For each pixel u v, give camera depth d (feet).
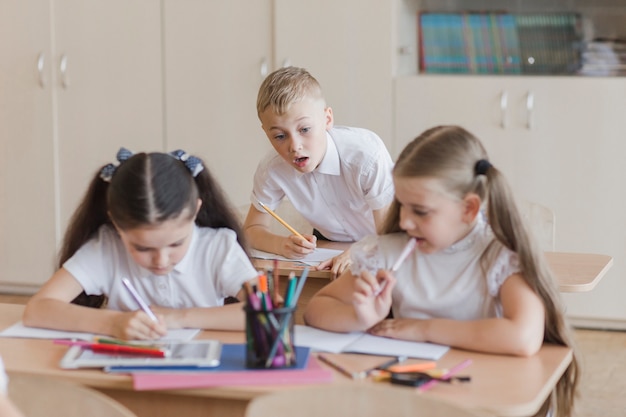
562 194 14.97
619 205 14.79
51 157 16.74
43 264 17.07
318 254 10.05
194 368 6.11
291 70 10.19
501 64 15.72
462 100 15.14
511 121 15.01
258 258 9.89
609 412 11.71
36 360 6.43
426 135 6.75
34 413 5.50
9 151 16.87
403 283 7.13
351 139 10.54
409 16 15.81
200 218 7.86
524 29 15.60
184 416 6.23
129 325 6.78
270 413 5.17
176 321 7.13
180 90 16.15
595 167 14.82
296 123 9.95
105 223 7.88
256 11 15.65
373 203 10.52
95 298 8.09
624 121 14.61
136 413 6.29
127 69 16.28
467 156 6.66
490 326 6.57
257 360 6.09
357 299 6.75
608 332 15.16
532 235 6.73
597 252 14.94
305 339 6.81
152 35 16.11
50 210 16.88
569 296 15.24
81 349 6.56
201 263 7.68
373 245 7.27
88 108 16.49
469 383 5.91
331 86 15.49
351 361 6.36
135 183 6.84
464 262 7.00
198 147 16.20
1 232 17.13
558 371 6.25
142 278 7.68
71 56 16.42
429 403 5.12
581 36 15.51
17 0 16.47
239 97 15.93
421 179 6.53
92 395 5.40
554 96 14.82
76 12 16.31
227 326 7.12
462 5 15.99
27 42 16.53
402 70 15.74
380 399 5.20
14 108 16.75
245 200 16.19
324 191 10.71
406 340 6.79
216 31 15.87
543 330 6.75
